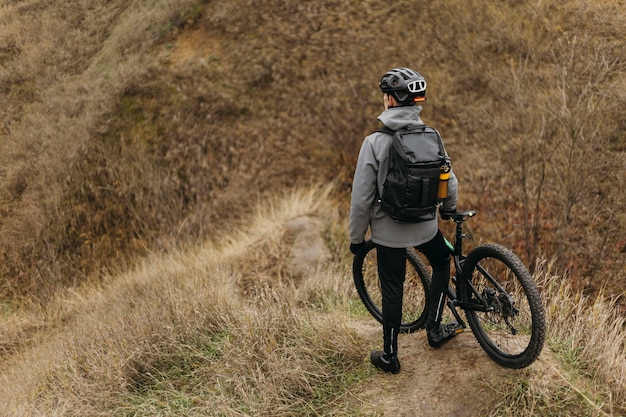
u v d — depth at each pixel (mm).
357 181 3094
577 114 7684
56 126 10992
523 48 10188
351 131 10453
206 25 12211
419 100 3104
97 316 6746
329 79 11141
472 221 8492
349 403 3514
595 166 7852
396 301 3375
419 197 3021
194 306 4895
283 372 3820
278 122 10922
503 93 9305
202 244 8922
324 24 11906
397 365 3551
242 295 6535
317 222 7898
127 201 9953
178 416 3799
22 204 10062
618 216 7758
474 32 10891
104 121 10797
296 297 5262
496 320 3562
